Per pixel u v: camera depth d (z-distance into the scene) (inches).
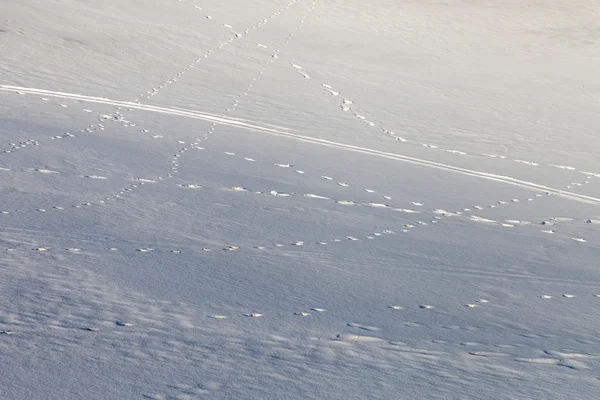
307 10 1305.4
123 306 209.3
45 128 600.7
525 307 259.8
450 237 403.2
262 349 180.7
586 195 573.0
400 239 380.8
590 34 1262.3
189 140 633.6
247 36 1139.9
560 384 169.2
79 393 143.1
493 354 192.7
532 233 442.0
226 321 204.4
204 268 272.4
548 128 818.2
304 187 510.0
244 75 955.3
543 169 655.1
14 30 984.3
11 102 702.5
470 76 1039.0
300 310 225.5
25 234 303.9
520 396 159.2
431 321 227.0
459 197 534.6
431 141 737.0
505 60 1125.1
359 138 722.8
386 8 1349.7
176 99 805.9
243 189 477.7
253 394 149.0
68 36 1002.7
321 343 190.5
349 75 1002.7
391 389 158.2
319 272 286.2
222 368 163.5
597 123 850.1
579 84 1023.0
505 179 611.5
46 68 860.0
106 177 465.1
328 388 156.1
